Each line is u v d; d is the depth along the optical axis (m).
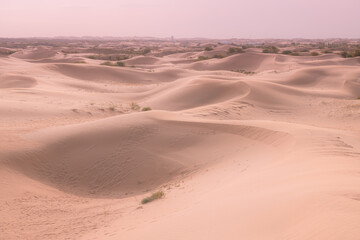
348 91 42.12
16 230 9.02
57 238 8.50
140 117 19.84
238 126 17.75
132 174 14.29
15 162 14.11
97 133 17.47
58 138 16.91
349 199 5.69
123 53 132.62
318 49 138.12
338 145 13.17
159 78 61.78
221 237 5.58
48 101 31.50
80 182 13.98
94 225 9.39
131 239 6.94
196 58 104.44
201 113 25.78
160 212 9.31
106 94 38.88
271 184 8.68
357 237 4.18
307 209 5.58
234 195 8.50
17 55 112.06
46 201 11.58
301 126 18.14
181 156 15.48
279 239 4.84
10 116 24.16
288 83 47.28
